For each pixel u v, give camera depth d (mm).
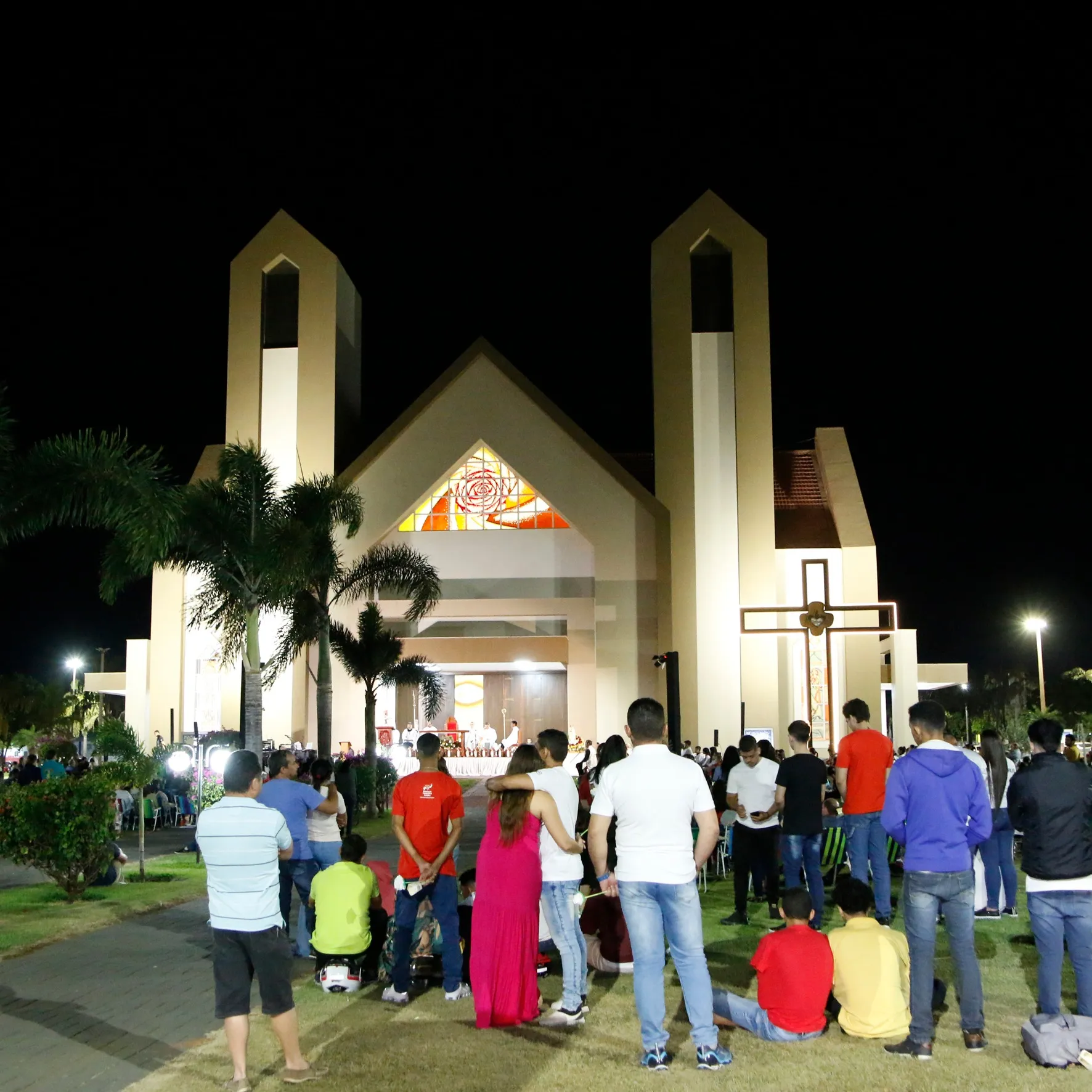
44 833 13180
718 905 13164
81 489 14477
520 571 35594
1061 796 7098
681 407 35500
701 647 34344
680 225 36344
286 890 10094
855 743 10992
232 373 36000
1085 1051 6508
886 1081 6254
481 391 35719
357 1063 6680
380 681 30656
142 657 38125
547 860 7832
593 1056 6820
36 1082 6441
